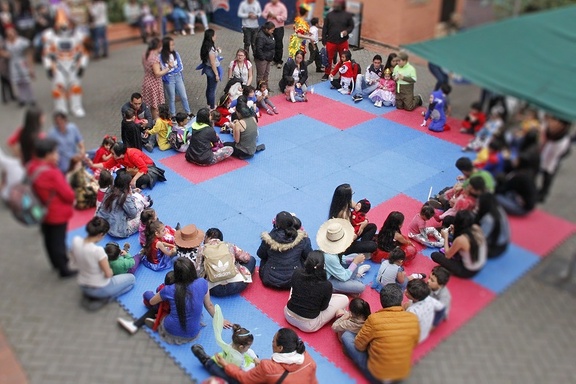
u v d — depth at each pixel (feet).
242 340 12.72
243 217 19.40
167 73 22.82
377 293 15.93
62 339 9.50
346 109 27.53
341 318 13.89
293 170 22.53
